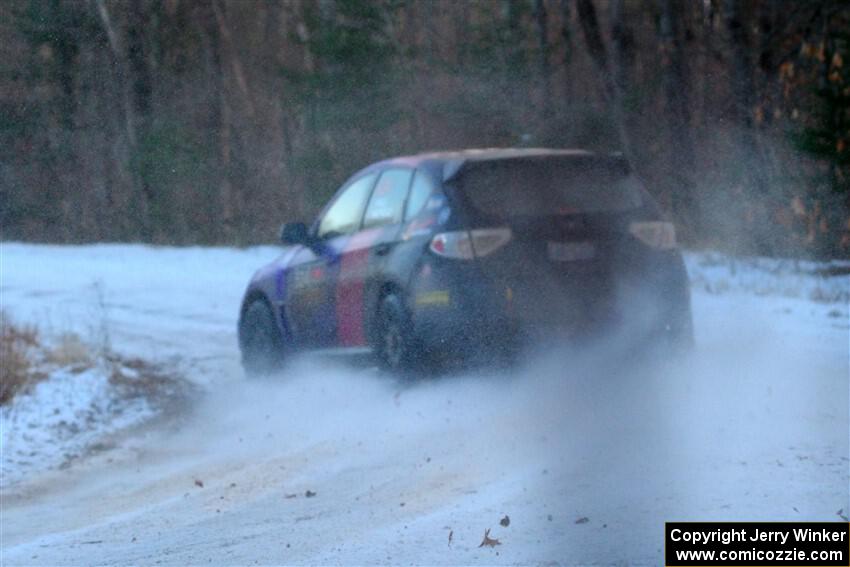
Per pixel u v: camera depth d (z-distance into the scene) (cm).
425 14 11712
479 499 2788
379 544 2489
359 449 3531
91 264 8931
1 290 7500
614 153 3844
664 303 3712
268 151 12244
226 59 12712
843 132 7856
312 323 4344
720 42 9656
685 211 9006
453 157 3838
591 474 2898
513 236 3612
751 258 7525
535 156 3769
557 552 2320
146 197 12181
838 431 3195
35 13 12550
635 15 10662
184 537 2805
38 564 2694
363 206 4156
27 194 12738
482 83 11150
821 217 7788
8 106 12725
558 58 11225
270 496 3145
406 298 3747
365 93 11512
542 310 3594
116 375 4759
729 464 2894
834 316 5247
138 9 12656
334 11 11688
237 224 11825
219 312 6575
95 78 12750
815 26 9244
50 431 4212
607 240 3681
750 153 8538
